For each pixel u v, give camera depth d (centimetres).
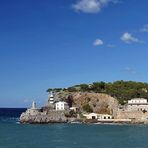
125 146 14038
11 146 13800
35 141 15412
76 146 13900
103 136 17675
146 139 16538
